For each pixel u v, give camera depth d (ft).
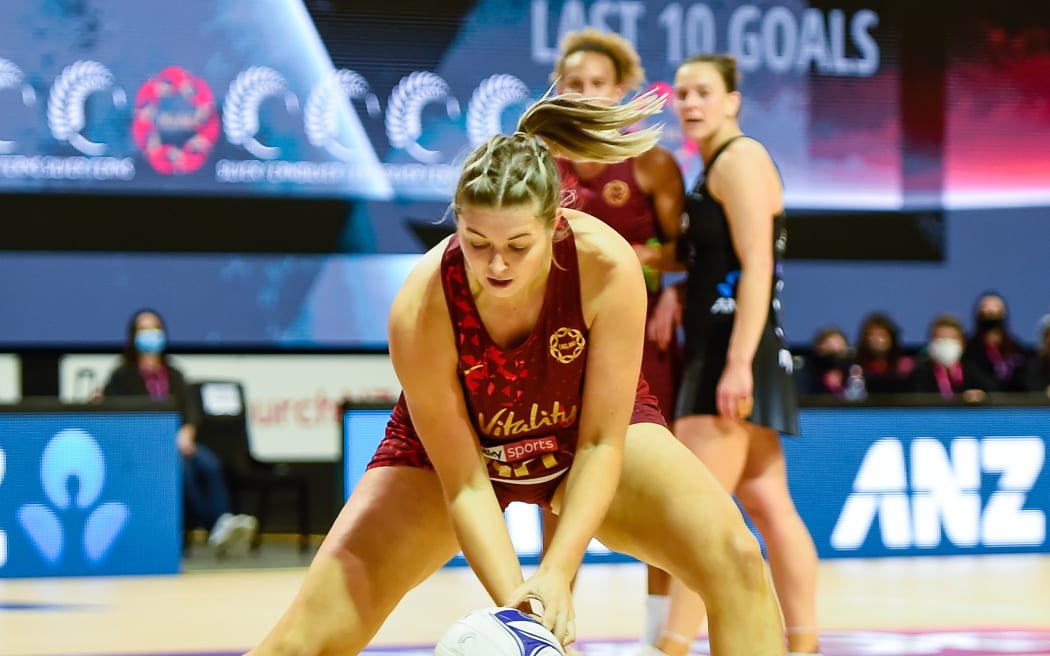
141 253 56.75
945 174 61.87
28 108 55.47
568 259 13.75
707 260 21.33
